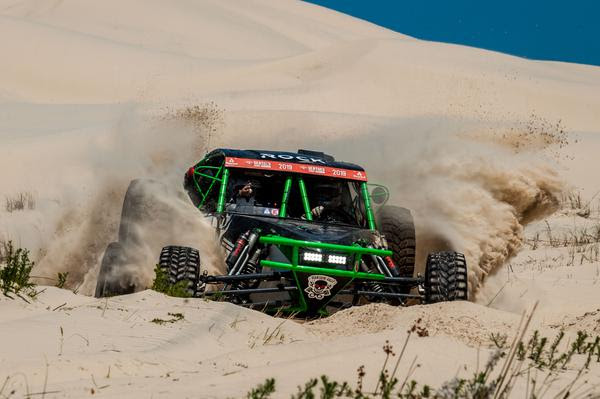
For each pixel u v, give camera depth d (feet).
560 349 63.31
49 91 505.66
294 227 86.74
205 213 97.50
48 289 74.49
